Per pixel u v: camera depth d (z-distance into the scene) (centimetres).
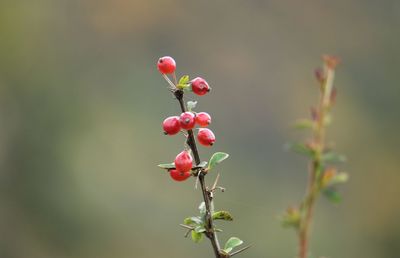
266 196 1156
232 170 1193
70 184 1113
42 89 1265
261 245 922
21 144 1162
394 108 1438
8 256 1026
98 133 1220
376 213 1201
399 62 1544
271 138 1323
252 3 1569
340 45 1570
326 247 1065
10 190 1097
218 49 1526
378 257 1121
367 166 1308
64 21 1428
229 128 1347
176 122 237
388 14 1609
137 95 1326
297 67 1515
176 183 1112
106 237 1053
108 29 1472
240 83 1459
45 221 1065
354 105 1426
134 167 1162
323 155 377
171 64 240
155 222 1076
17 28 1348
